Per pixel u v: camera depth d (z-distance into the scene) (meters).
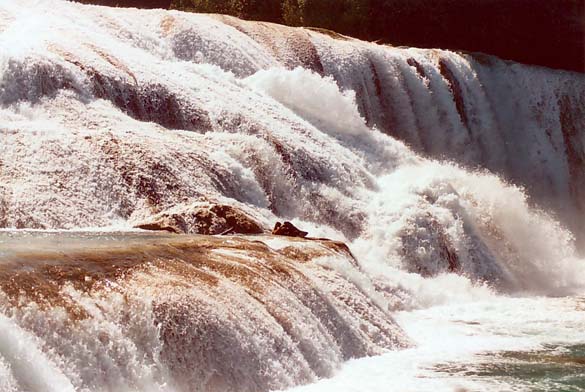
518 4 51.81
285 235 21.12
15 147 20.69
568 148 44.44
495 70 43.84
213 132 25.67
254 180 24.02
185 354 12.94
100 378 11.69
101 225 20.12
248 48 34.00
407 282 23.09
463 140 40.00
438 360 16.62
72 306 11.99
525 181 42.97
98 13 31.28
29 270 12.57
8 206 19.22
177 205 21.36
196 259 15.54
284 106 30.53
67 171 20.66
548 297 25.61
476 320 21.08
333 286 17.78
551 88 44.81
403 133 38.28
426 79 39.66
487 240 27.80
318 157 26.78
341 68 36.50
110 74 25.00
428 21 51.25
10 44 24.06
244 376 13.56
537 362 16.52
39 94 23.25
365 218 25.81
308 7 50.75
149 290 13.20
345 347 16.62
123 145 22.02
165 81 26.53
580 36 52.50
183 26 32.75
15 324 11.07
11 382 10.34
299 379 14.56
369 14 51.03
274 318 14.95
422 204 26.55
